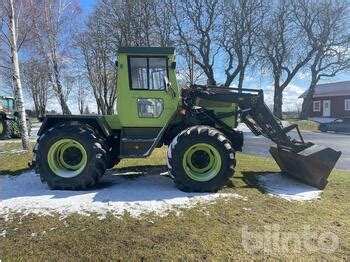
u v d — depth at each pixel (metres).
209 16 29.72
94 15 28.22
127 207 5.08
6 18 10.86
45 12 16.27
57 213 4.86
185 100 6.68
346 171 8.91
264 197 5.74
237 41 29.64
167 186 6.37
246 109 6.90
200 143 6.03
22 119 10.84
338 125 25.50
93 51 29.53
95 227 4.44
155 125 6.59
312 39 32.03
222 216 4.84
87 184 6.10
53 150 6.17
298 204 5.48
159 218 4.72
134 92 6.54
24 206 5.12
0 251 3.93
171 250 3.95
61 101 19.39
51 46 17.23
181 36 29.31
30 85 46.38
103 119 6.45
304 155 6.52
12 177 7.10
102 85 33.41
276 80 33.81
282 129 7.14
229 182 6.77
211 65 30.73
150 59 6.54
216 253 3.90
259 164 8.80
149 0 27.53
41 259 3.80
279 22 31.48
